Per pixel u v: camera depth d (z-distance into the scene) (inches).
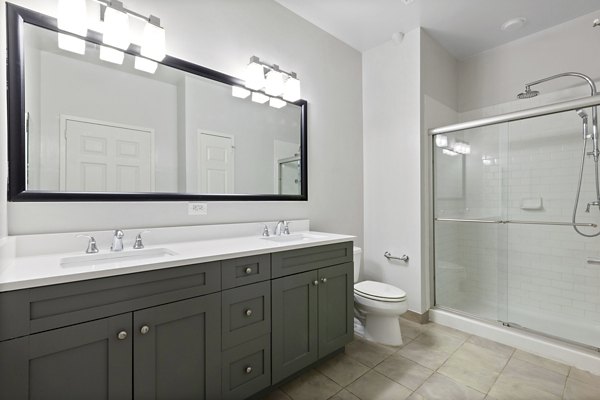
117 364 39.2
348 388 62.3
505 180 94.6
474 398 58.9
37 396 33.7
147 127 61.1
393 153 104.2
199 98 69.0
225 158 73.6
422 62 98.1
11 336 32.0
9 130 46.3
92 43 54.3
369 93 112.0
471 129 96.2
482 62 115.0
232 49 74.9
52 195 49.8
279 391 61.2
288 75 83.9
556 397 58.9
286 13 87.9
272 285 57.8
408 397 59.4
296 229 87.9
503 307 97.7
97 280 37.6
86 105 53.8
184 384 45.6
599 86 88.4
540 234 91.4
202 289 47.6
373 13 90.1
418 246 96.9
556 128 83.9
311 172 94.7
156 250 55.8
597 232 81.0
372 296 80.4
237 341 52.3
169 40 64.1
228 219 73.8
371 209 111.3
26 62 48.1
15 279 32.8
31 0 49.1
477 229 102.9
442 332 89.2
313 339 65.7
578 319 85.4
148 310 41.9
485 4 86.2
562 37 95.7
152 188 61.5
